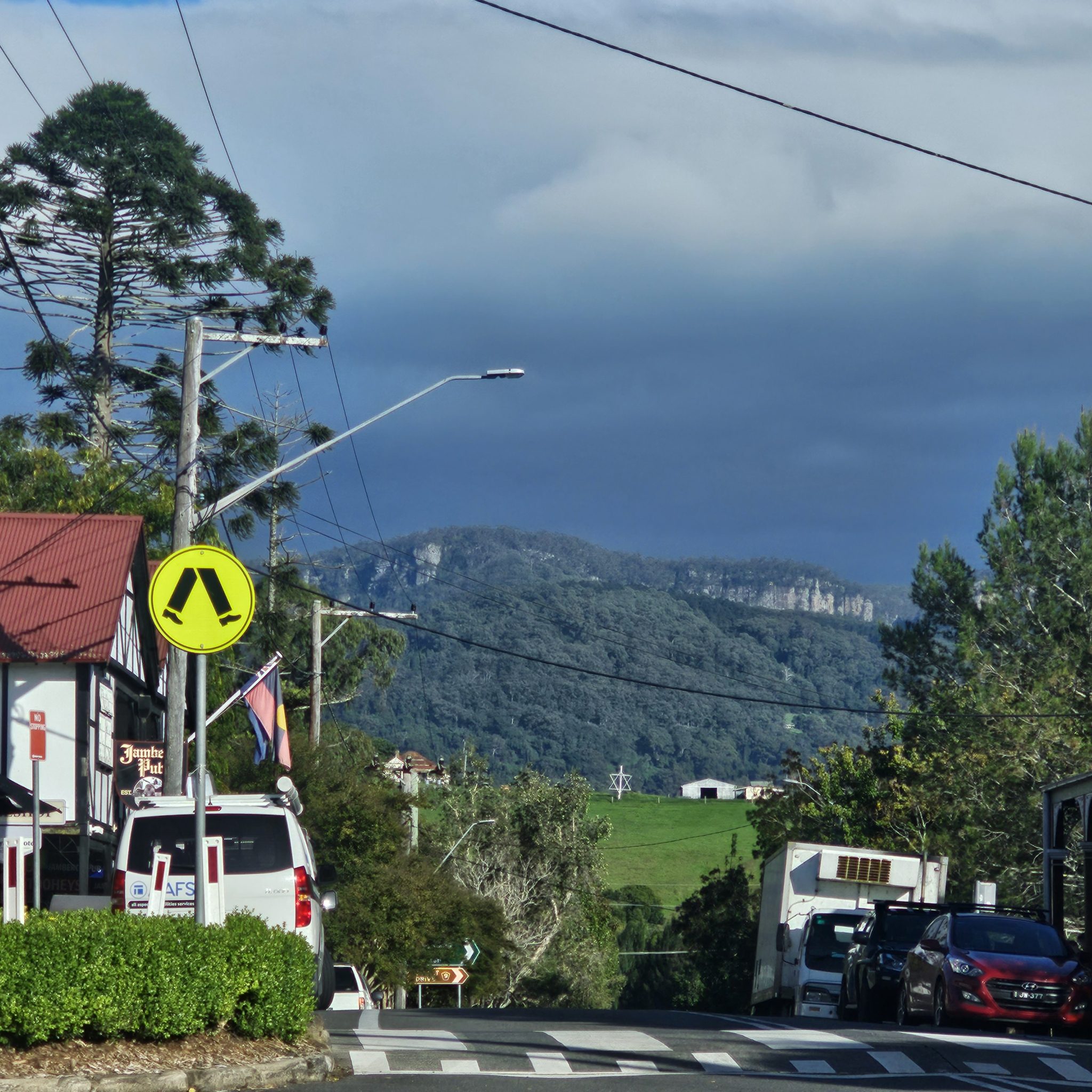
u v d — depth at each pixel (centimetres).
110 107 11806
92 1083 2555
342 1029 4041
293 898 4044
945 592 13925
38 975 2653
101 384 12225
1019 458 13825
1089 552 13162
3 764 8144
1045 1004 5003
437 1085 2983
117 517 9281
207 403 11025
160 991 2873
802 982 7344
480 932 13412
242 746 11156
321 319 11312
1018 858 12081
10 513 9238
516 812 18025
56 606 8544
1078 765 11912
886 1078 3284
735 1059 3481
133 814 4100
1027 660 13212
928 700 13725
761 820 15475
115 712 8831
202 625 3372
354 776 11906
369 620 16550
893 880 7638
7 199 11262
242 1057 3011
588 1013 4972
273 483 11012
